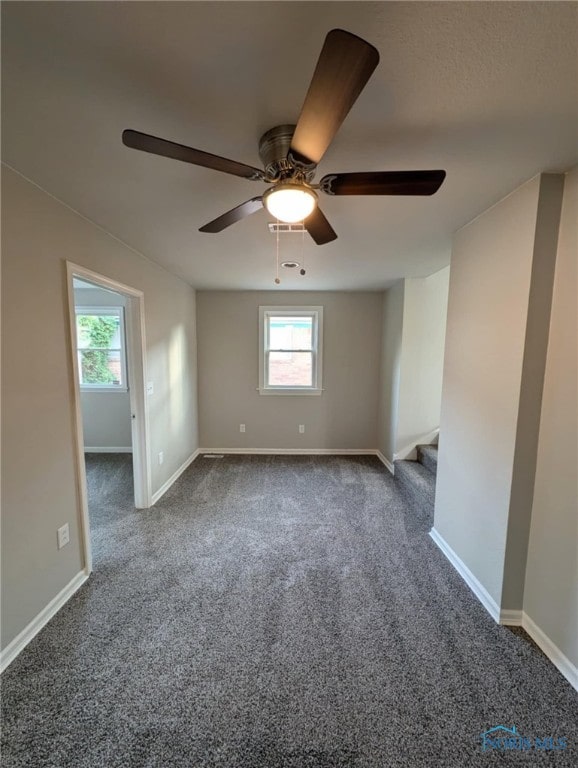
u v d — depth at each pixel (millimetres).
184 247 2711
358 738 1278
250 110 1186
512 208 1767
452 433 2363
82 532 2119
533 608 1745
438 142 1360
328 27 880
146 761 1207
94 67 1000
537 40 905
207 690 1456
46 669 1543
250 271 3514
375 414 4754
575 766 1201
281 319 4715
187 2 811
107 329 4766
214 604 1961
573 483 1520
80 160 1488
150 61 982
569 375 1547
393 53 956
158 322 3348
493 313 1921
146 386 3109
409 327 3797
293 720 1341
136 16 850
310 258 3012
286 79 1048
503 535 1808
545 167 1540
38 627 1755
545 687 1479
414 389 3873
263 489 3598
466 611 1915
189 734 1291
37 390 1748
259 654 1634
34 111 1183
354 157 1472
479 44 923
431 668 1563
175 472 3881
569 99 1116
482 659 1610
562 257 1597
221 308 4609
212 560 2381
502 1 810
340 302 4590
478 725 1325
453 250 2359
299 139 1036
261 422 4785
